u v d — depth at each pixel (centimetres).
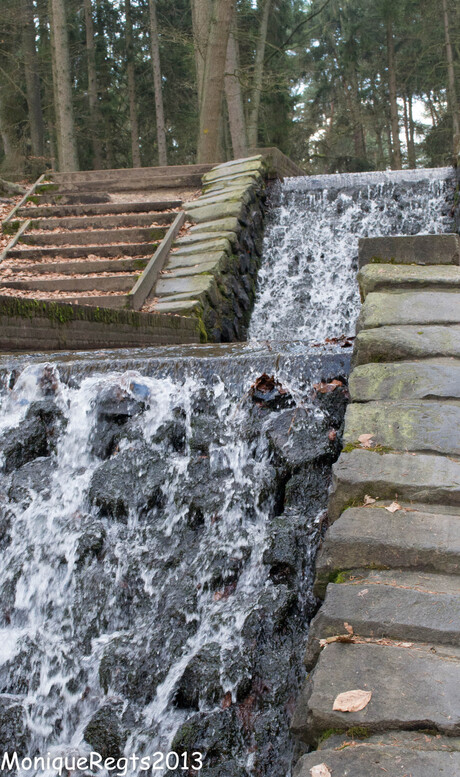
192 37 1714
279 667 297
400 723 196
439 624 229
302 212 1248
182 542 388
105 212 1184
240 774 269
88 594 381
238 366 460
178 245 1044
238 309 1030
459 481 288
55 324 611
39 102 2438
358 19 3444
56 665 349
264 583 340
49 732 330
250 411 443
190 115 3014
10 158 1920
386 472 299
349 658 222
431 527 271
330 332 1127
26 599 399
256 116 2195
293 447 400
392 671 214
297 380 450
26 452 458
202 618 339
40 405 476
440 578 254
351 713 202
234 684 292
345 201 1232
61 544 402
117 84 3347
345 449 319
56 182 1318
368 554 265
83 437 461
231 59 1866
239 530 372
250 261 1136
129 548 391
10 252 1062
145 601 370
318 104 3853
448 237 524
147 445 442
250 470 405
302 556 342
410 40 3253
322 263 1191
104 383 468
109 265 986
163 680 318
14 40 2384
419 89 3578
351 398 363
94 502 415
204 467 418
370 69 3638
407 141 4003
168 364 473
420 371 369
